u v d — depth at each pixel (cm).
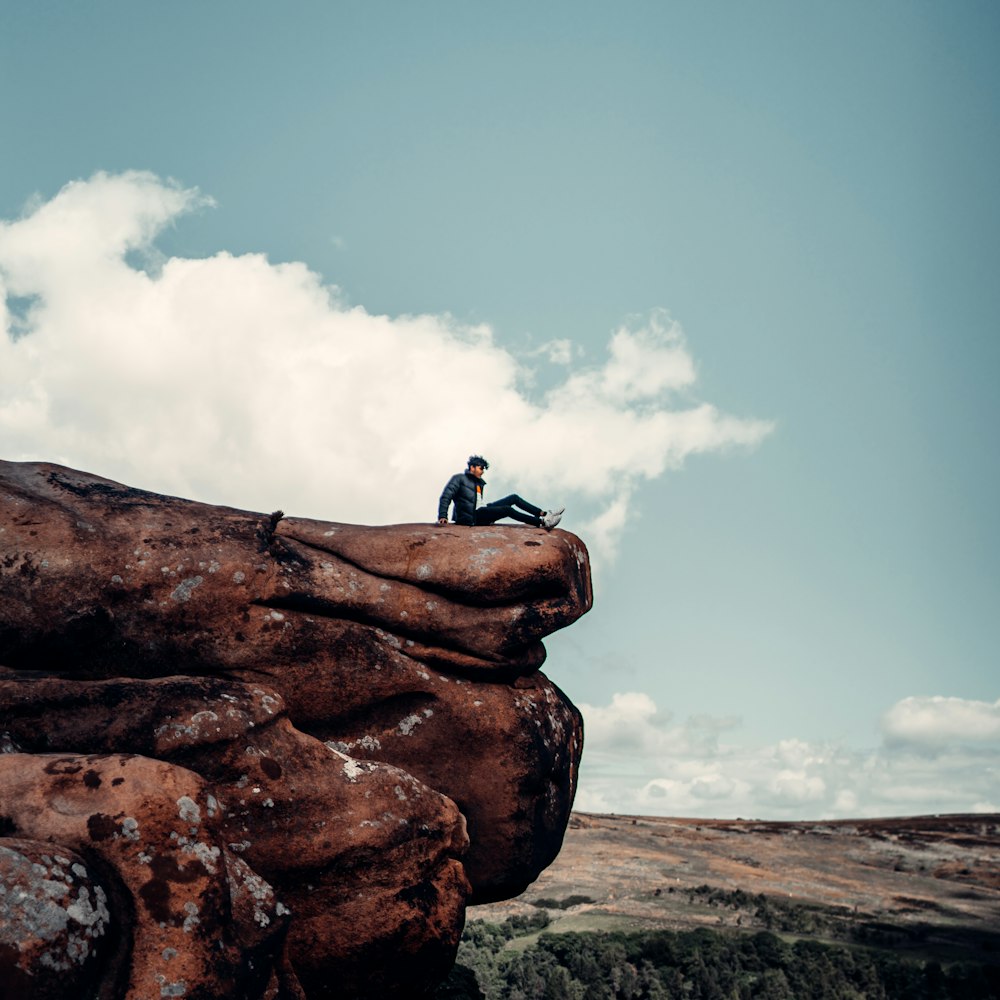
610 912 6169
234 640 1377
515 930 5881
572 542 1659
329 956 1121
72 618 1280
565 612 1592
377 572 1521
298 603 1434
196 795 913
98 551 1323
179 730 1086
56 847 806
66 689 1084
